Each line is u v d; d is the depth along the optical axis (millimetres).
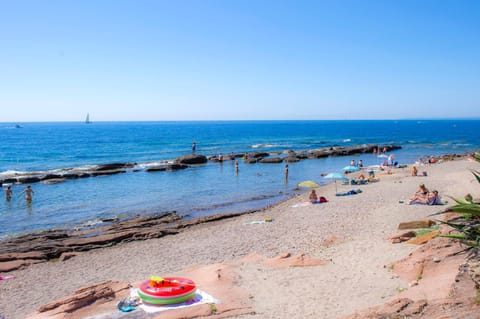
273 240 19578
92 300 10734
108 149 83875
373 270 12617
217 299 10992
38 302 13508
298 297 11102
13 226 24844
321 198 28141
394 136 133375
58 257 18938
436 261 11289
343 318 8305
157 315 9836
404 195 28312
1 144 98000
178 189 37219
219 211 28359
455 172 39031
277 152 72688
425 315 7461
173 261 17391
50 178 42812
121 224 24484
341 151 69000
